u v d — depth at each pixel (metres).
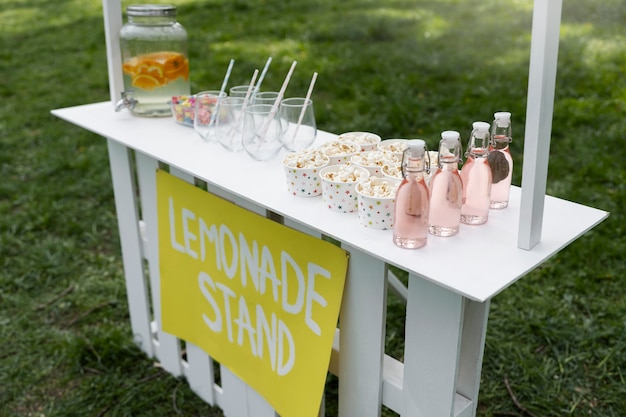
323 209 1.59
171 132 2.14
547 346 2.58
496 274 1.31
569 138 4.30
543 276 2.98
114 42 2.29
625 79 5.25
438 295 1.42
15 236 3.48
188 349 2.31
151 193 2.20
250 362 1.98
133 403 2.36
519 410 2.30
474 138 1.47
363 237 1.45
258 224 1.77
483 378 2.43
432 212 1.45
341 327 1.69
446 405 1.50
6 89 5.81
